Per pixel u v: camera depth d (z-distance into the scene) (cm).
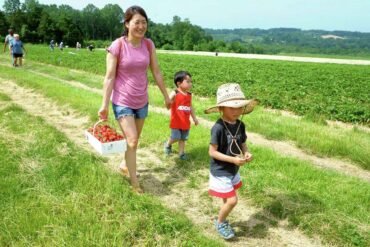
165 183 589
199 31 15900
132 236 407
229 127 435
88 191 492
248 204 520
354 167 734
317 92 1866
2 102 1112
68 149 648
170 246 401
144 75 547
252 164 638
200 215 497
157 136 786
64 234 398
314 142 815
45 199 472
